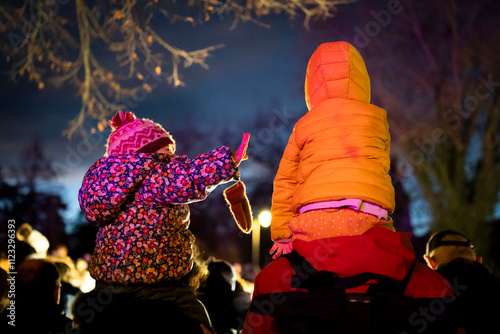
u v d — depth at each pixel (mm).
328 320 2086
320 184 2410
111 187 2463
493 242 21156
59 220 25047
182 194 2441
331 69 2650
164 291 2473
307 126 2580
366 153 2441
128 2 6090
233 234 25516
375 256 2178
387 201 2406
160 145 2680
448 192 20203
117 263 2451
